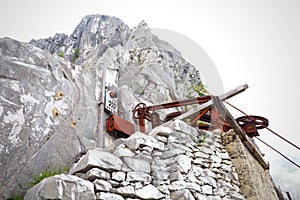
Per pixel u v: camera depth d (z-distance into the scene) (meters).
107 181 3.33
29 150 4.31
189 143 4.72
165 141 4.52
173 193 3.79
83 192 2.92
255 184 4.85
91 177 3.25
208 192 4.18
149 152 4.18
